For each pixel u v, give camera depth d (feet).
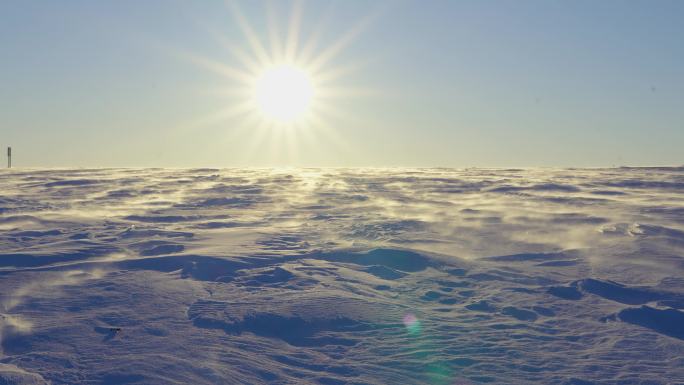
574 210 46.03
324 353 17.33
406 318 20.52
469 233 36.86
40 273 25.34
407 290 24.57
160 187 67.46
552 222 40.22
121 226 40.32
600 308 21.91
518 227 38.60
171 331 18.38
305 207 50.83
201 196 59.11
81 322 19.04
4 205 50.72
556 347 17.98
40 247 31.58
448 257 29.66
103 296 22.07
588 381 15.43
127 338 17.61
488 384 15.26
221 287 23.90
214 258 28.32
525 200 53.36
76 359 15.92
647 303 22.43
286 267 27.20
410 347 17.81
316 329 19.27
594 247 32.24
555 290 24.14
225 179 78.13
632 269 27.53
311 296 22.34
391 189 64.64
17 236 35.53
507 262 29.68
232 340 17.90
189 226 40.50
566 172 88.94
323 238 35.42
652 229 36.09
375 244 33.09
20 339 17.54
